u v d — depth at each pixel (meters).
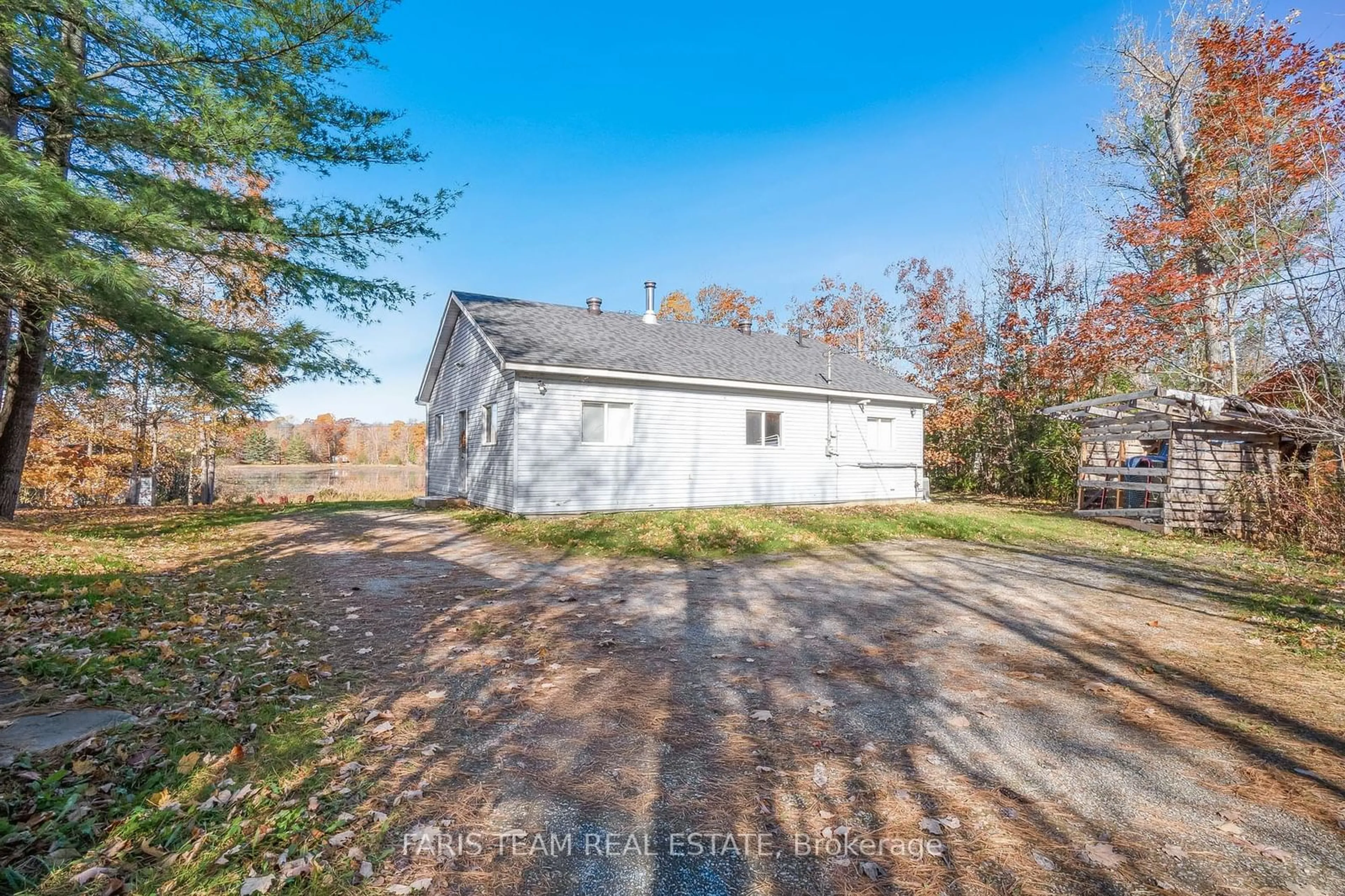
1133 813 2.50
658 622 5.43
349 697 3.64
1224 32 14.22
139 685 3.62
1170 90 17.20
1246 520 11.03
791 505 15.17
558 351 12.82
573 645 4.72
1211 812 2.51
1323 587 7.07
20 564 6.52
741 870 2.13
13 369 10.59
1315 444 10.75
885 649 4.69
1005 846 2.27
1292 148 11.12
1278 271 11.44
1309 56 12.63
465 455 15.39
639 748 3.05
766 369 15.57
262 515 13.35
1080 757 2.99
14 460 10.56
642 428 13.47
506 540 9.93
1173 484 11.95
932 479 24.78
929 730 3.28
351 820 2.38
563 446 12.58
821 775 2.80
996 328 22.84
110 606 5.21
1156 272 16.77
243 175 11.99
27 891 1.92
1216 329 15.80
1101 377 19.05
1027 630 5.23
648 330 16.34
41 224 5.61
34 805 2.37
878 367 20.92
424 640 4.82
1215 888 2.04
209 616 5.24
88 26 7.00
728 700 3.69
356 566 7.80
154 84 7.93
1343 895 2.00
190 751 2.90
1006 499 19.98
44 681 3.62
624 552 8.92
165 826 2.30
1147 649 4.71
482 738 3.14
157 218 6.48
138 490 20.80
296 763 2.83
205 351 7.84
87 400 18.33
